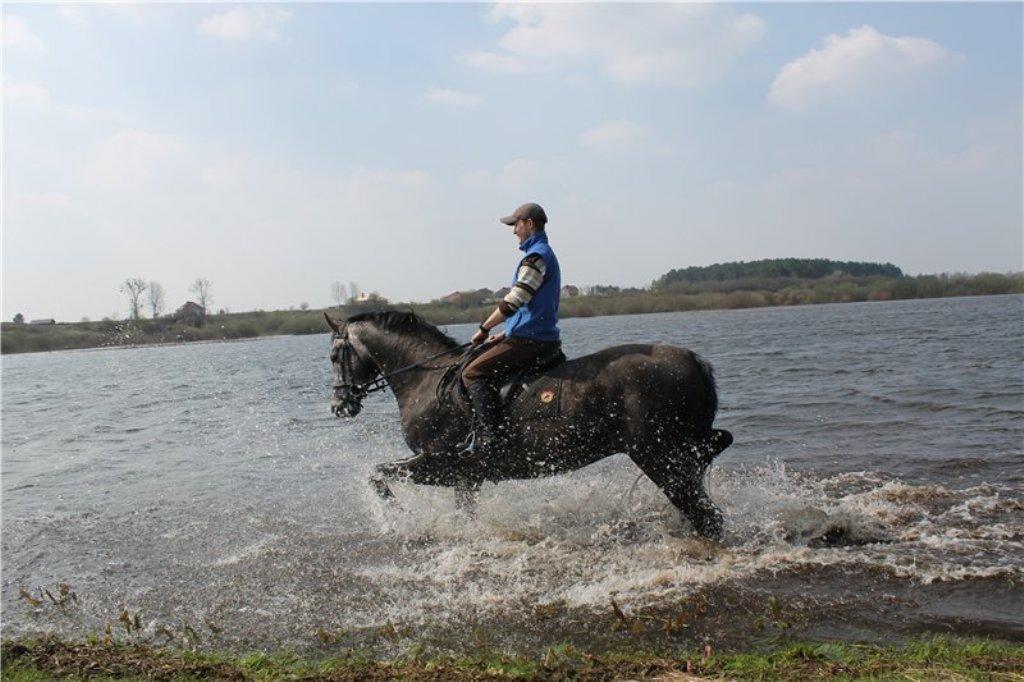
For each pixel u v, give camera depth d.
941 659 4.71
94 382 33.50
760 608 5.77
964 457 10.09
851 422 12.98
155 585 6.96
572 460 6.94
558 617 5.80
